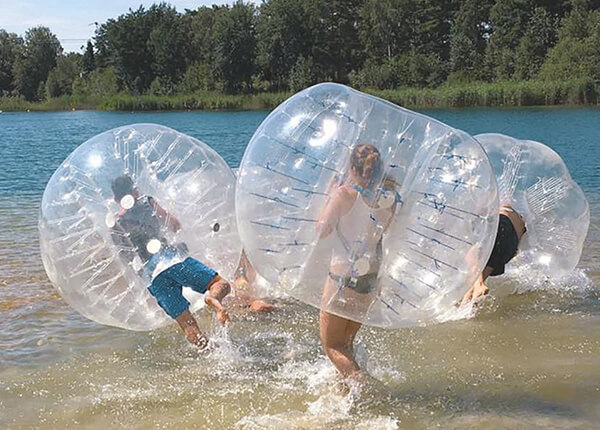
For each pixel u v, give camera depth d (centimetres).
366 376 430
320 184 397
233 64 7050
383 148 399
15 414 413
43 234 505
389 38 7050
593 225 901
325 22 7044
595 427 381
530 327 540
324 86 429
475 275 418
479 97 4816
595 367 459
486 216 419
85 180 502
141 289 501
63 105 7712
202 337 501
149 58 7644
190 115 5131
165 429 392
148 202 501
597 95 4734
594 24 5600
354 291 399
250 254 419
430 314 417
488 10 6869
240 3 7238
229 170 573
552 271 634
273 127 421
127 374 468
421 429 385
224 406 418
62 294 510
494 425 386
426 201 403
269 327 555
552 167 629
